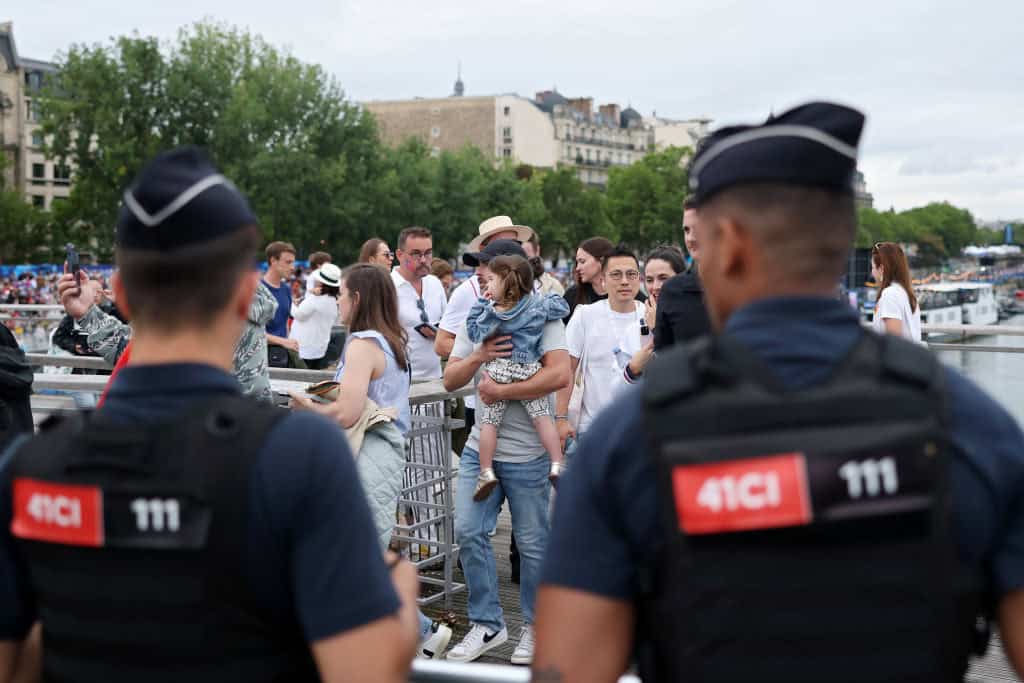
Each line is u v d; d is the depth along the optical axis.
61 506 1.34
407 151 67.75
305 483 1.32
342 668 1.31
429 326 7.07
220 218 1.41
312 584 1.31
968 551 1.20
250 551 1.29
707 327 3.52
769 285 1.33
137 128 54.00
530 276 4.52
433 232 64.50
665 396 1.25
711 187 1.37
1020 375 5.40
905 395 1.21
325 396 3.96
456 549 5.30
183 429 1.34
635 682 1.45
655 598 1.26
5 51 78.38
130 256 1.40
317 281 8.95
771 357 1.26
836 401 1.20
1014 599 1.23
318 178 55.25
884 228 136.00
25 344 11.96
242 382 3.53
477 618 4.58
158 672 1.29
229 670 1.29
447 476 5.18
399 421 4.20
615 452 1.27
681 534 1.19
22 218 60.00
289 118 56.91
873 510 1.16
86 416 1.43
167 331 1.41
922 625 1.16
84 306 3.71
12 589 1.43
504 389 4.47
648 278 4.66
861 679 1.15
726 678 1.17
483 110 120.25
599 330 4.87
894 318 6.00
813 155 1.30
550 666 1.30
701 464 1.19
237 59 57.00
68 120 52.75
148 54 53.50
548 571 1.33
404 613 1.41
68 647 1.34
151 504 1.30
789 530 1.16
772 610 1.16
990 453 1.22
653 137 146.62
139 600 1.29
